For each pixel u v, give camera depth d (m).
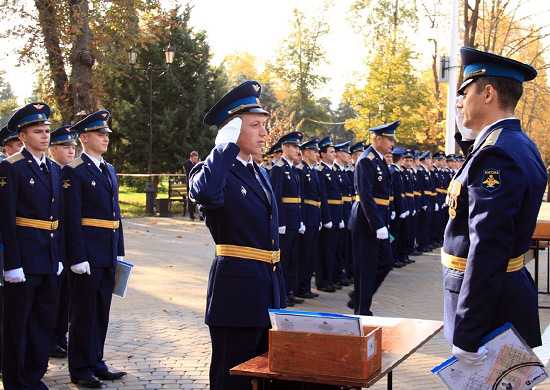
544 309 8.79
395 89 33.06
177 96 26.41
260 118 4.32
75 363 5.64
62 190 5.74
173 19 21.53
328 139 10.86
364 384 3.22
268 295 4.25
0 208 5.29
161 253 12.94
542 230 8.25
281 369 3.38
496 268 3.23
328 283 10.22
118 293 5.92
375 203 7.76
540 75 34.41
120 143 26.64
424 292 9.92
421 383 5.68
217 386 4.23
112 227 5.92
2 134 6.70
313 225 9.55
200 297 8.95
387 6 37.06
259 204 4.30
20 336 5.35
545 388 5.56
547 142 42.56
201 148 26.25
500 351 3.29
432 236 15.66
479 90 3.57
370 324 4.38
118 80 26.00
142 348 6.60
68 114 18.73
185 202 21.39
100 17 18.69
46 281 5.51
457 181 3.59
